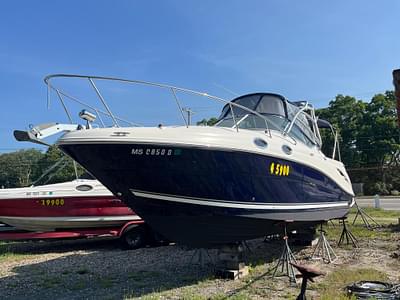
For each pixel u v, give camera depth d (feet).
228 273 21.30
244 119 24.44
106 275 24.02
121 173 19.34
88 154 19.27
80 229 35.81
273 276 21.47
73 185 35.91
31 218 35.22
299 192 23.48
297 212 23.27
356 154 134.31
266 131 22.98
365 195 127.24
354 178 132.36
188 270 24.49
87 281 22.58
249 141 20.74
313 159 25.25
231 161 19.76
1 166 175.42
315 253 27.71
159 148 18.60
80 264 28.04
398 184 127.85
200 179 19.36
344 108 139.33
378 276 20.53
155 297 18.39
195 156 19.01
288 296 17.67
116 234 34.91
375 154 131.44
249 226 21.16
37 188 35.76
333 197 27.84
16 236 35.09
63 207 35.29
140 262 27.91
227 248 21.77
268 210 21.33
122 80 20.56
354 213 59.00
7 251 35.63
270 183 21.34
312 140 28.91
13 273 25.67
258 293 18.30
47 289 21.20
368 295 16.51
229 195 19.97
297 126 26.78
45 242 41.11
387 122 130.11
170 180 19.13
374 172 130.93
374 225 43.06
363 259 25.55
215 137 19.62
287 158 22.31
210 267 25.00
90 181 36.24
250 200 20.57
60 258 31.01
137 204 20.06
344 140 137.39
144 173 19.01
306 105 31.35
